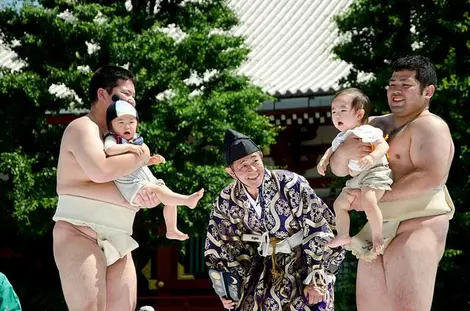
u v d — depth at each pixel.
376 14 17.56
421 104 6.07
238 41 18.83
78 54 18.30
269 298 6.68
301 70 24.83
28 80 18.05
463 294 16.97
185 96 17.83
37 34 18.45
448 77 17.03
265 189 6.54
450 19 17.33
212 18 19.33
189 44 18.25
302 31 27.95
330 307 6.74
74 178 5.97
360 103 6.15
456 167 16.89
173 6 19.12
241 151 6.37
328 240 6.57
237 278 6.77
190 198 5.89
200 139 18.44
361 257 6.14
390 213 6.00
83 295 5.80
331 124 22.70
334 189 19.28
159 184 6.10
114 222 6.01
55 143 18.94
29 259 20.30
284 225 6.61
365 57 17.80
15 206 17.16
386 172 5.97
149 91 18.03
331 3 29.59
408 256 5.86
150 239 19.06
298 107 21.58
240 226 6.70
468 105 16.66
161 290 25.39
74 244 5.90
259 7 30.09
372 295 6.16
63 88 23.17
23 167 17.47
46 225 17.22
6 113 18.52
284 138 22.86
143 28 18.56
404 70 6.05
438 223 5.97
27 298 19.80
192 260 25.45
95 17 18.30
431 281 5.88
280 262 6.70
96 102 6.10
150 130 17.25
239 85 19.20
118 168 5.76
